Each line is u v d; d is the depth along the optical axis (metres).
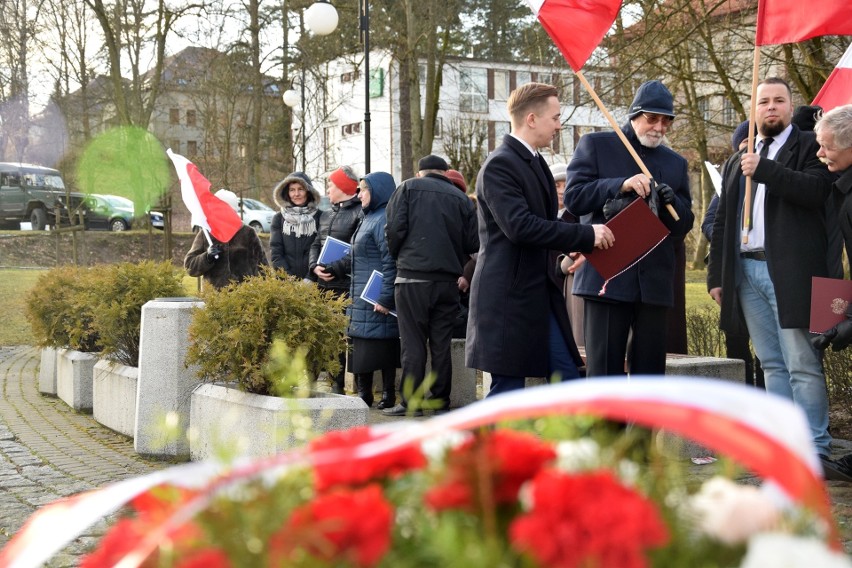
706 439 1.28
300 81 29.84
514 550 1.30
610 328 5.55
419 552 1.34
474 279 5.54
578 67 6.04
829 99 7.20
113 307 8.31
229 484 1.49
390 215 8.38
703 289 21.86
